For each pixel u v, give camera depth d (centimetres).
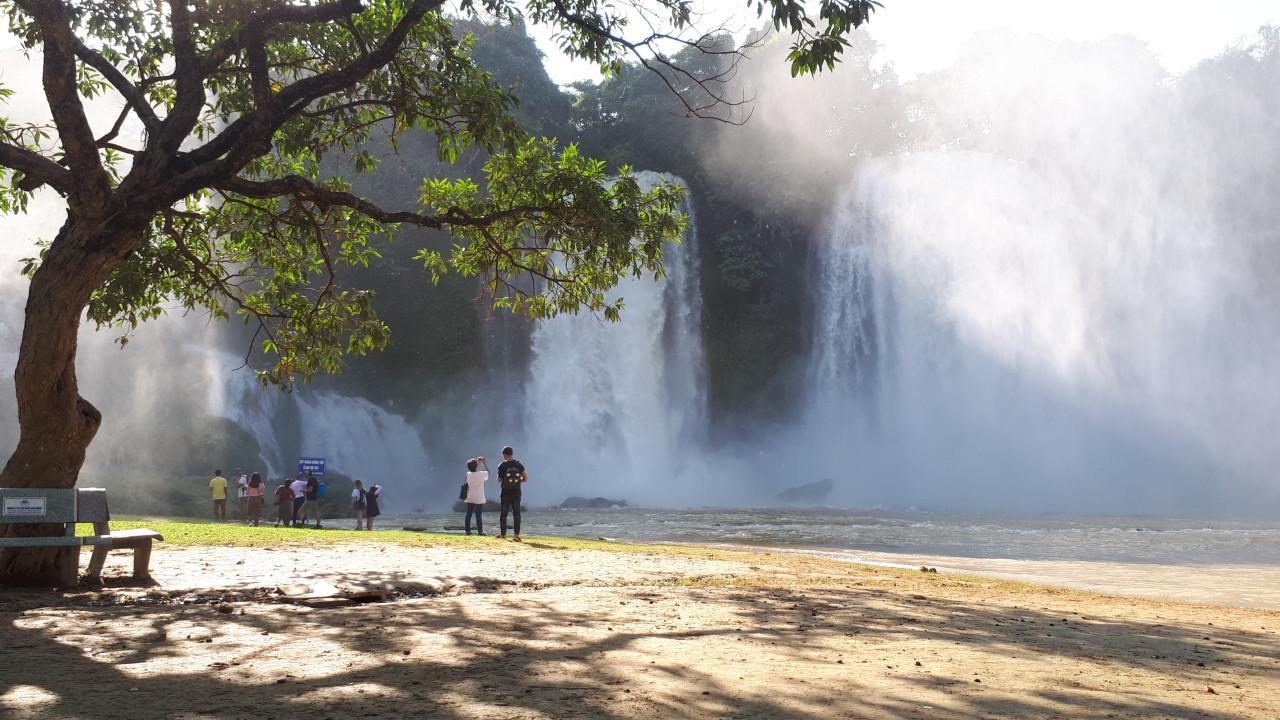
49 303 891
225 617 698
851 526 3022
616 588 969
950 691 471
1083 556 1959
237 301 1331
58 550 879
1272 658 633
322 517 3638
